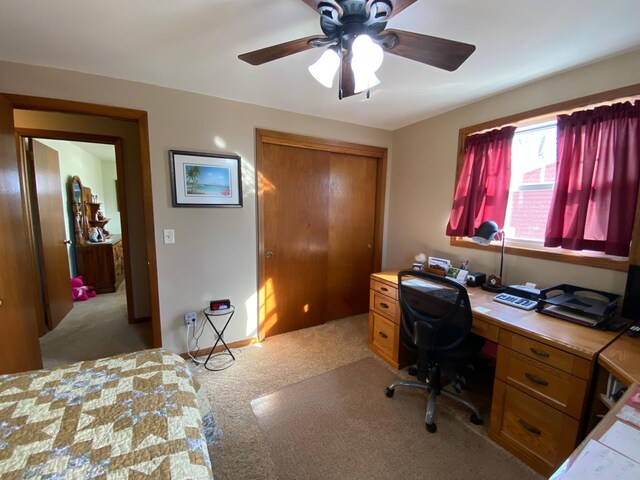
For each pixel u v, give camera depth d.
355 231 3.30
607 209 1.67
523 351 1.46
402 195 3.15
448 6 1.24
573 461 0.72
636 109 1.54
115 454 0.79
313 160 2.91
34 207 2.79
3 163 1.71
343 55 1.22
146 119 2.11
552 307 1.65
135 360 1.28
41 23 1.38
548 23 1.34
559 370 1.33
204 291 2.46
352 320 3.30
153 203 2.20
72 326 3.08
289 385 2.10
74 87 1.90
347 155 3.14
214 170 2.36
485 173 2.27
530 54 1.62
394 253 3.29
